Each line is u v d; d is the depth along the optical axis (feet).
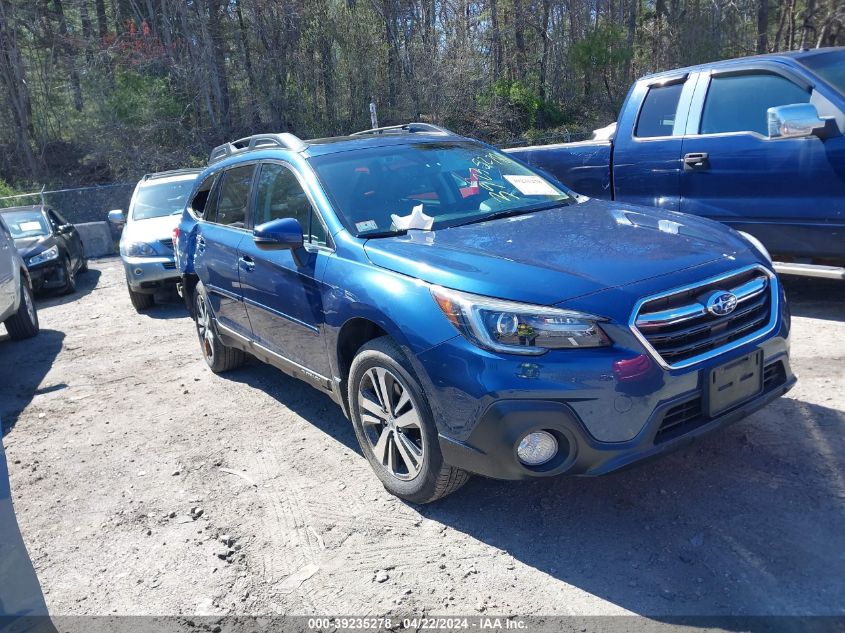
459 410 10.16
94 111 96.37
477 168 15.44
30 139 105.60
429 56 103.14
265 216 15.71
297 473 13.73
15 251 27.48
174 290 31.07
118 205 68.74
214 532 11.96
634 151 21.57
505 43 118.32
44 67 104.78
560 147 23.73
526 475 9.98
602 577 9.71
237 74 106.32
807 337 17.37
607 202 14.75
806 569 9.36
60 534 12.49
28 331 27.86
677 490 11.51
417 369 10.64
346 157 14.87
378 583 10.14
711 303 10.17
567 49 118.21
